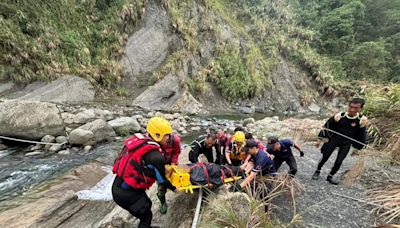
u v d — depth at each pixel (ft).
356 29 97.86
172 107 54.29
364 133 14.24
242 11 86.58
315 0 109.70
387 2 101.81
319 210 12.54
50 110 28.53
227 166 12.30
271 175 12.73
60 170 20.80
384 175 16.20
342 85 78.54
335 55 93.40
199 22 69.72
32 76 44.47
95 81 51.37
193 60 63.52
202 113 55.72
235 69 67.21
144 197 9.19
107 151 25.46
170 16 64.69
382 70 83.97
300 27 95.04
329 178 15.93
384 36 99.66
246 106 67.51
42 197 15.80
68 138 26.61
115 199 8.96
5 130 25.35
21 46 44.21
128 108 47.01
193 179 10.93
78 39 52.60
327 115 68.44
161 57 61.52
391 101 21.06
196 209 10.34
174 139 11.60
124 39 58.08
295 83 79.92
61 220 12.78
